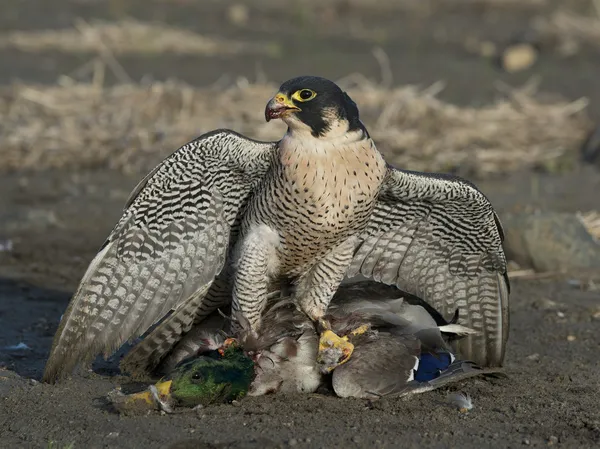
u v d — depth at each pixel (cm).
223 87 2509
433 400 1020
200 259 1068
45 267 1513
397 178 1047
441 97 2514
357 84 2486
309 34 3438
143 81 2383
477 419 972
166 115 2130
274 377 1041
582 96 2570
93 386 1067
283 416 973
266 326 1065
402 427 948
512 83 2708
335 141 1008
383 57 2867
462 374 1029
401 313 1116
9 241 1616
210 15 3722
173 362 1109
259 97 2183
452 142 2067
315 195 1009
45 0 3825
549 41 3203
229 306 1134
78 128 2080
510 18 3688
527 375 1119
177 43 3119
